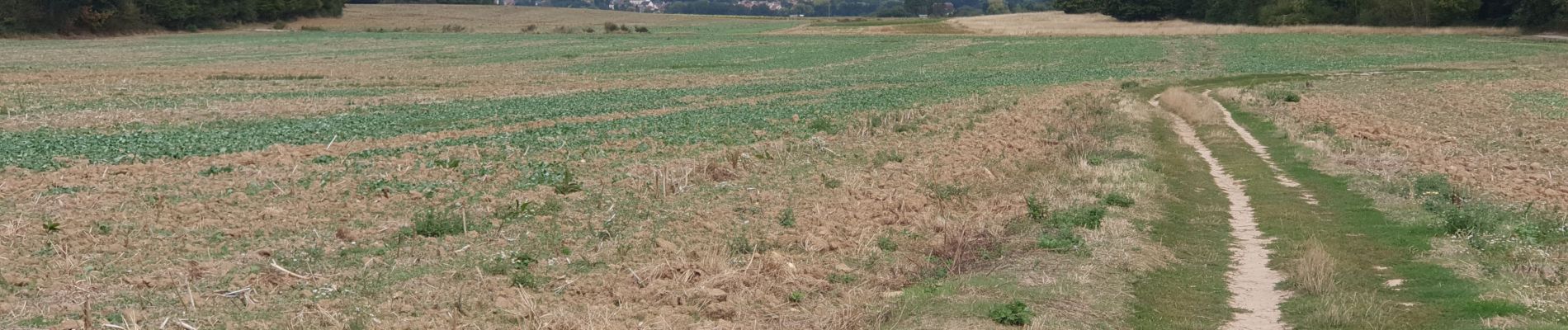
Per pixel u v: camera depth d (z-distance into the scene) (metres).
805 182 19.44
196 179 17.86
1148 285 13.10
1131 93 40.75
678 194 17.84
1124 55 66.00
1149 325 11.48
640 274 12.93
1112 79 47.91
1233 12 105.44
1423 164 22.53
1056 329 11.03
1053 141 26.05
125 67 51.94
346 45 79.00
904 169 21.33
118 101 33.16
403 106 32.69
